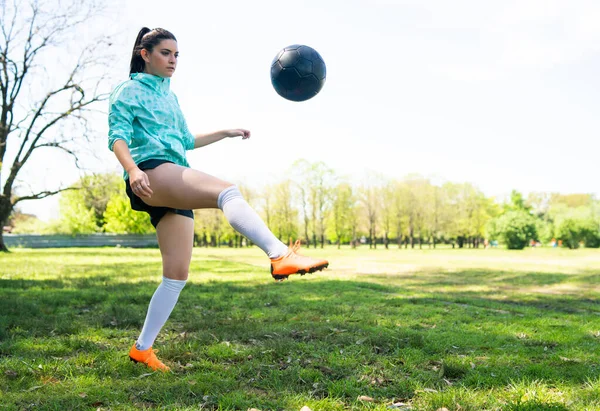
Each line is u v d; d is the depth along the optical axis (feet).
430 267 58.70
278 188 195.00
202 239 230.68
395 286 34.55
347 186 199.52
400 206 200.44
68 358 12.52
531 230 156.97
